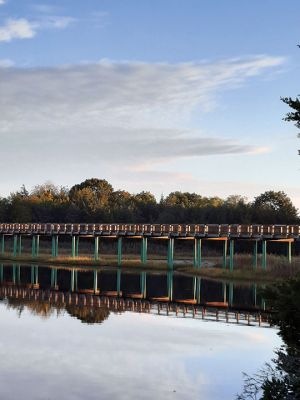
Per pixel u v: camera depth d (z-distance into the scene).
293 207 97.25
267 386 11.86
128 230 59.06
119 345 20.09
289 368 11.70
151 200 135.62
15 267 58.03
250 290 39.56
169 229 55.81
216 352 19.33
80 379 15.84
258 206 99.62
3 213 111.50
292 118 12.01
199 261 54.22
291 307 11.61
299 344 11.87
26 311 27.75
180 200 133.00
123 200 126.62
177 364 17.62
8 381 15.55
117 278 47.81
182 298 35.28
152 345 20.25
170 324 24.86
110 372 16.59
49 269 56.06
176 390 14.98
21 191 141.00
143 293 37.78
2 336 21.23
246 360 18.25
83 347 19.66
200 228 53.31
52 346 19.70
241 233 49.84
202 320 26.16
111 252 78.38
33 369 16.77
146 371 16.78
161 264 57.38
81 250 80.31
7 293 35.94
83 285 42.25
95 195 127.69
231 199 126.06
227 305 32.19
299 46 11.76
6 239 95.69
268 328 24.06
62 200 124.06
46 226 66.75
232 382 15.69
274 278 45.28
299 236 46.97
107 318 26.17
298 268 45.31
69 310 28.52
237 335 22.42
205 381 15.80
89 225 62.81
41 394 14.47
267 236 48.25
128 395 14.53
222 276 47.88
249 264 54.19
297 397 11.14
